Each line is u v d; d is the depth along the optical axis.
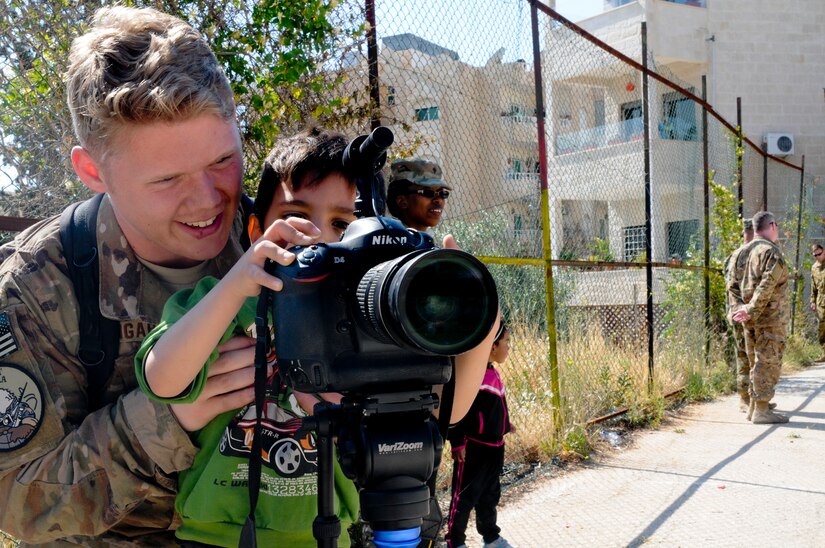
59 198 2.75
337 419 1.14
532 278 5.44
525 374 5.30
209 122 1.25
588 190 10.09
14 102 2.69
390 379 1.12
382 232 1.15
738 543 3.56
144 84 1.17
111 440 1.21
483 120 4.91
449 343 1.01
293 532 1.32
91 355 1.33
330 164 1.42
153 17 1.30
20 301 1.27
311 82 3.48
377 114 3.65
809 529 3.73
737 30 16.92
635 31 16.55
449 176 4.77
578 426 5.25
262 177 1.53
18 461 1.20
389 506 1.08
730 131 10.51
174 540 1.43
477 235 5.00
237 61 3.21
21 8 2.69
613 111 13.30
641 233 10.94
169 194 1.26
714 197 9.94
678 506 4.12
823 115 17.12
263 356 1.18
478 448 3.51
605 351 6.70
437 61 4.34
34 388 1.23
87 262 1.34
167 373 1.12
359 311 1.08
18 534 1.25
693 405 7.28
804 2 17.05
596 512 4.05
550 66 7.91
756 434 5.94
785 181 15.23
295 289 1.11
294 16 3.31
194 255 1.37
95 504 1.22
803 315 12.80
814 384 8.55
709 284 8.81
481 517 3.57
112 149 1.23
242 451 1.31
